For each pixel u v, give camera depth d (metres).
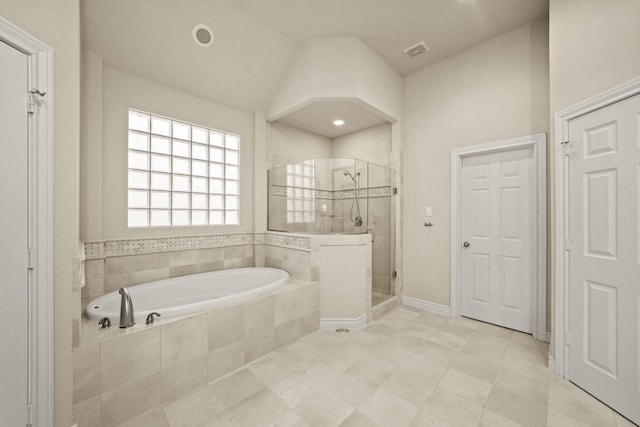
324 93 2.53
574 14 1.68
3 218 0.99
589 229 1.60
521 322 2.46
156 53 2.21
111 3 1.86
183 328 1.62
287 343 2.23
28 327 1.07
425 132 3.06
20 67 1.05
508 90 2.48
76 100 1.25
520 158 2.47
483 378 1.75
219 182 2.94
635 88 1.34
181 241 2.58
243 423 1.37
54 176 1.16
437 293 2.97
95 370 1.31
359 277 2.62
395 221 3.25
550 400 1.53
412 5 2.16
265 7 2.18
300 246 2.67
